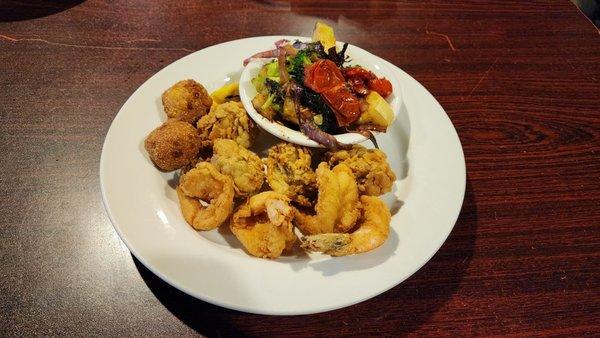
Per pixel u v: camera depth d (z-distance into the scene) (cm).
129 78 39
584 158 38
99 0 46
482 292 29
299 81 34
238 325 26
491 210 34
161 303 27
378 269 27
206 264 26
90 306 26
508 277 30
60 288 27
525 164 37
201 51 40
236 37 44
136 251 26
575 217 34
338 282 26
